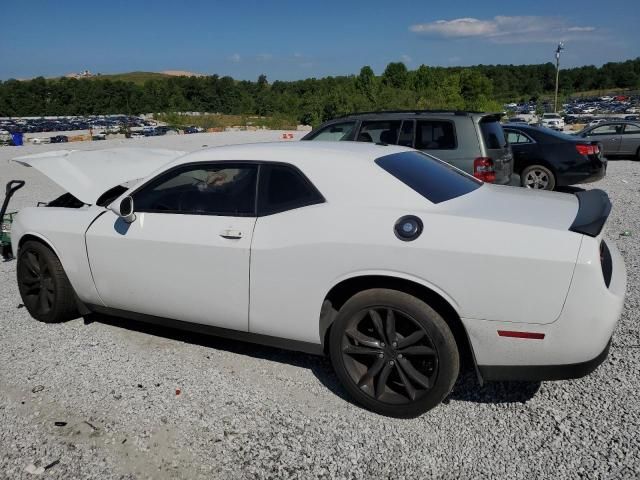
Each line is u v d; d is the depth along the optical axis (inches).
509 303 112.2
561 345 111.2
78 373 149.6
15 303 203.9
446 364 118.9
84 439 120.6
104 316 190.7
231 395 137.9
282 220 134.2
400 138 302.0
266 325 139.1
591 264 107.5
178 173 153.0
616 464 107.5
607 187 466.6
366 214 125.7
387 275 121.0
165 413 130.0
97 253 163.0
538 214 122.1
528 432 119.3
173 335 174.1
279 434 121.6
